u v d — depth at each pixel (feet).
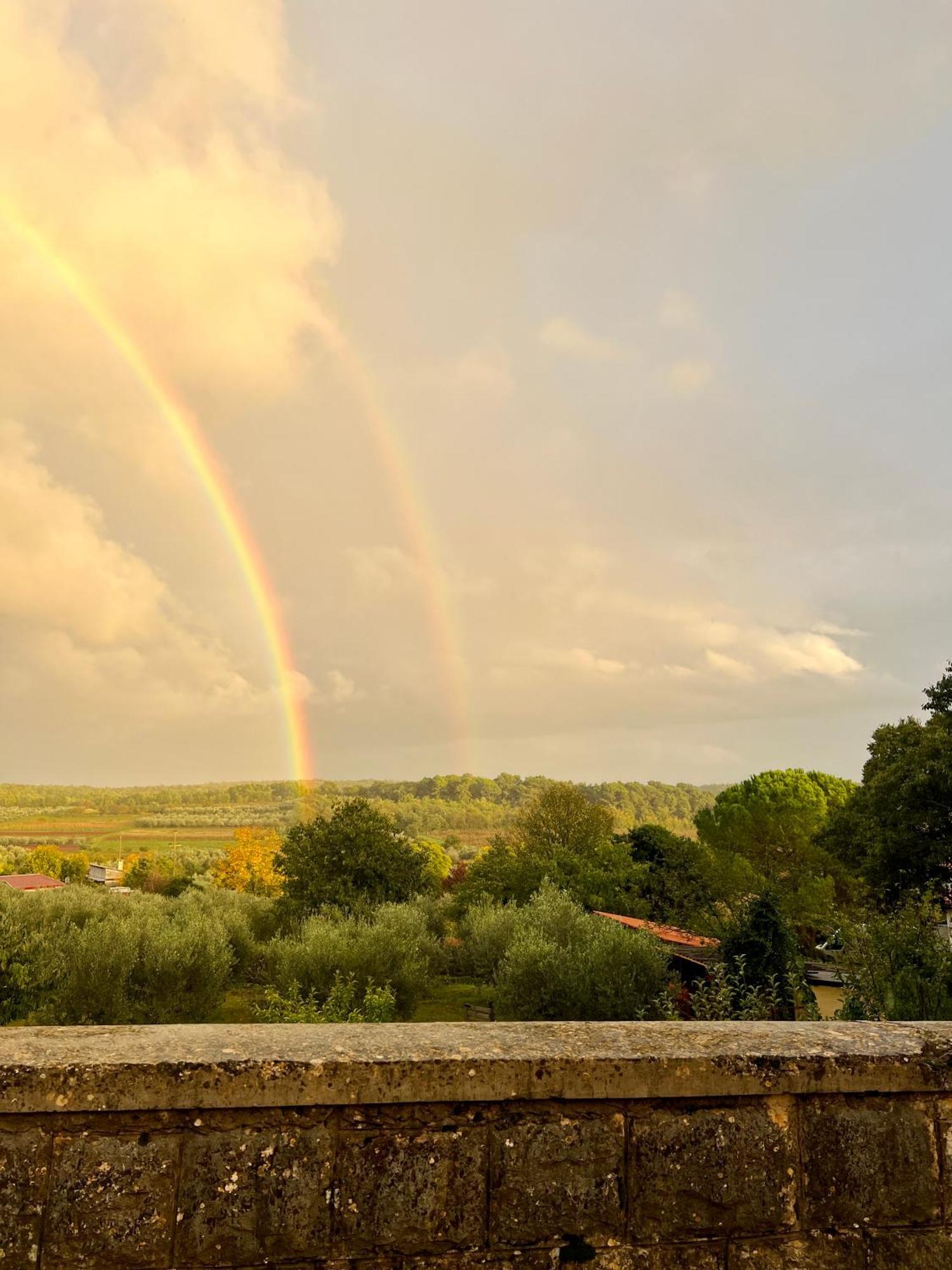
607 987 64.28
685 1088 7.98
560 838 208.33
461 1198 7.57
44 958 66.39
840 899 166.09
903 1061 8.45
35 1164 7.11
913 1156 8.41
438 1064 7.60
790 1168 8.16
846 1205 8.20
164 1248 7.12
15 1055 7.35
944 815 93.25
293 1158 7.38
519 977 67.72
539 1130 7.78
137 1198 7.15
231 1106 7.29
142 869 298.15
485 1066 7.68
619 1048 8.15
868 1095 8.45
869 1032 9.01
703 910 107.86
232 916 103.86
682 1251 7.82
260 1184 7.30
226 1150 7.31
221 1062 7.34
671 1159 7.95
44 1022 63.41
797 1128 8.25
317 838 136.98
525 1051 7.95
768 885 69.67
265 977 91.20
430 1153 7.58
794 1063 8.25
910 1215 8.30
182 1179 7.23
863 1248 8.15
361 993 69.36
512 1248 7.56
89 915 94.12
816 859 167.73
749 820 176.96
